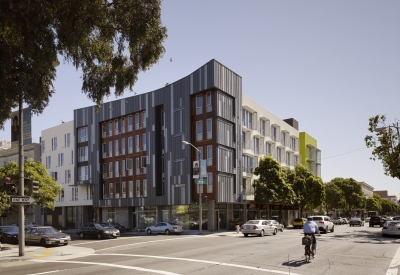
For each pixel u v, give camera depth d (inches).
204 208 1710.1
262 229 1293.1
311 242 644.1
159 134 1966.0
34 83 668.1
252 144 2060.8
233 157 1800.0
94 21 667.4
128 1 707.4
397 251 773.3
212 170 1665.8
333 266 581.3
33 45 625.0
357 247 852.0
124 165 2117.4
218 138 1684.3
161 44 781.9
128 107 2094.0
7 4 581.9
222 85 1729.8
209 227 1670.8
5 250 952.3
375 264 601.6
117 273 543.5
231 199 1749.5
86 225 1418.6
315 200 2317.9
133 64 807.7
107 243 1138.0
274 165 1927.9
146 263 641.0
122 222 2123.5
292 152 2699.3
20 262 740.7
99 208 2267.5
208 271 542.3
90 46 748.0
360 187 3567.9
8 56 659.4
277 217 2425.0
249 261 636.1
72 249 973.8
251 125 2097.7
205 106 1727.4
